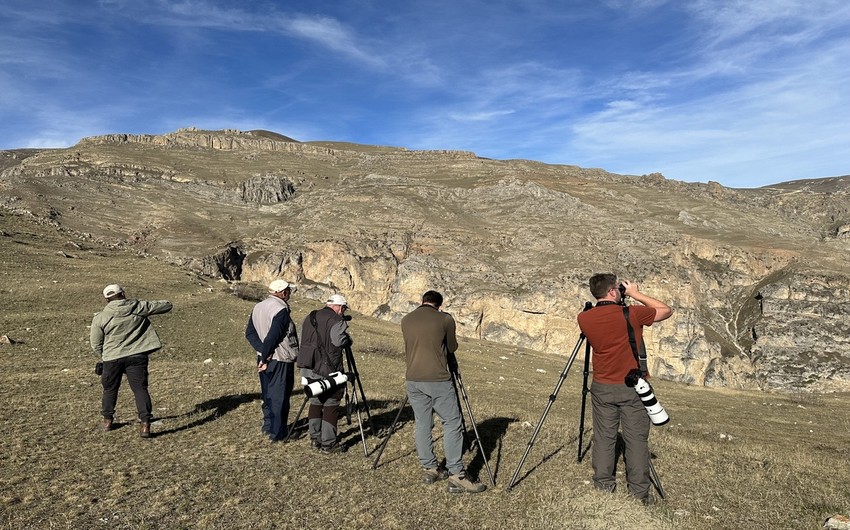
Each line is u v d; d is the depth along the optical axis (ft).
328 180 588.50
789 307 311.47
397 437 30.83
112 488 21.03
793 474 29.01
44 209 348.59
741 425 94.38
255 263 336.08
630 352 21.81
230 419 33.30
